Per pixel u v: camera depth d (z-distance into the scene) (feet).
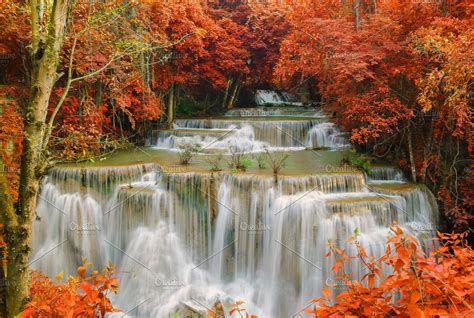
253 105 67.67
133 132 44.60
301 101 65.41
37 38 11.32
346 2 40.09
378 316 7.44
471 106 28.55
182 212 28.35
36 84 11.16
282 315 24.86
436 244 26.50
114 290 8.67
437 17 27.43
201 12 49.21
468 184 29.78
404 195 27.96
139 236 27.68
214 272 27.48
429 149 31.37
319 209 25.27
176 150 40.83
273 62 59.98
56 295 9.64
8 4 25.90
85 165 30.01
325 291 8.34
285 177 27.53
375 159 35.40
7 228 11.19
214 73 55.52
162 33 40.52
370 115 31.50
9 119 20.88
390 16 30.86
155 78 46.65
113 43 29.27
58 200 28.53
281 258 26.04
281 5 49.65
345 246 24.29
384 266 23.27
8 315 11.13
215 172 29.07
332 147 42.27
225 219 27.86
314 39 34.45
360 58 29.84
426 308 6.59
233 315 23.36
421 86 26.76
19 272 11.27
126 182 30.58
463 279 7.06
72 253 27.94
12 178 17.99
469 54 21.91
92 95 36.17
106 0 27.25
